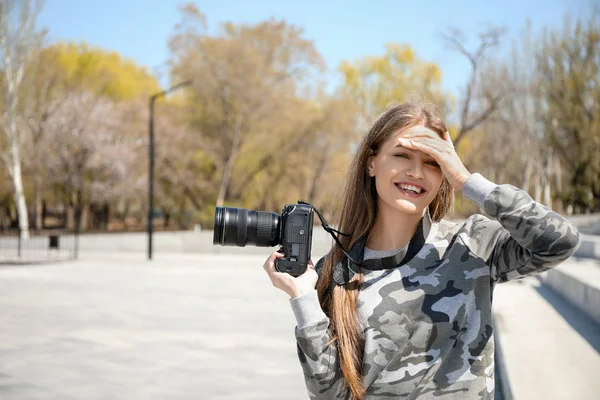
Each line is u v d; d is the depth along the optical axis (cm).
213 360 753
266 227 186
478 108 3797
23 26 3600
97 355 776
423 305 175
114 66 5006
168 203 5000
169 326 989
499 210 167
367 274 184
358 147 193
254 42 4228
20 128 3994
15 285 1573
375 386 173
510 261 175
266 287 1563
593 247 1941
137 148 4422
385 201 184
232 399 590
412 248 184
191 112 4388
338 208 202
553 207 5406
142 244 3036
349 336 176
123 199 4591
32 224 4872
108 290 1477
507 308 972
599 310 820
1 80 3872
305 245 185
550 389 473
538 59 4272
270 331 950
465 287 176
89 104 4356
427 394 170
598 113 4059
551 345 658
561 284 1237
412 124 184
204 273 1945
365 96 4900
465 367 171
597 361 577
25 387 627
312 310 179
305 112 4234
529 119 4588
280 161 4369
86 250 3050
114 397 593
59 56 4691
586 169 4112
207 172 4675
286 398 596
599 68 4088
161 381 654
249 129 4169
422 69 4766
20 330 946
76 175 4297
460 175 175
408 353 172
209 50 4112
